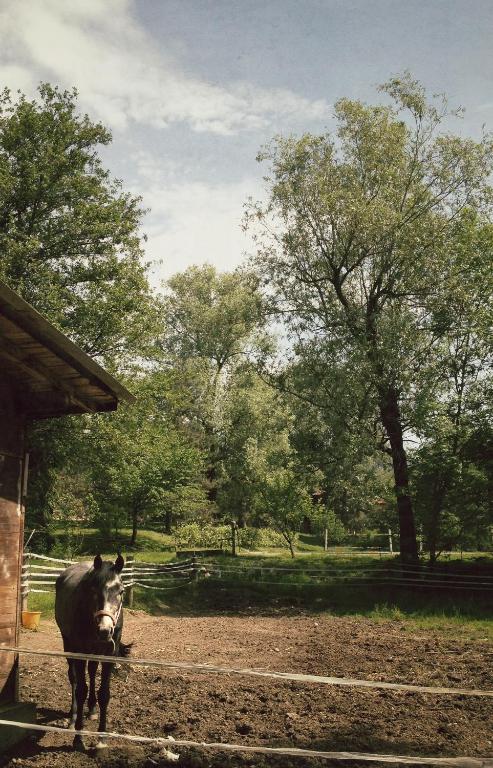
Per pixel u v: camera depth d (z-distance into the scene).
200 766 6.24
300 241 27.75
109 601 6.66
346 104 27.28
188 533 40.50
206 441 49.44
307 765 6.22
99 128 30.06
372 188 27.58
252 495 44.78
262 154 27.98
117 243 30.47
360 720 7.62
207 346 53.16
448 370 26.41
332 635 15.31
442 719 7.65
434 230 26.39
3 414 6.95
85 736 7.11
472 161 26.78
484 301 26.50
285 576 26.39
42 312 25.67
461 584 22.75
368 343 25.12
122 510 38.53
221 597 23.06
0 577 6.71
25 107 28.64
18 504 7.06
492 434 23.14
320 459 26.53
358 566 28.23
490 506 23.52
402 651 12.67
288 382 28.41
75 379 7.03
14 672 6.85
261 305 28.77
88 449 28.73
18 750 6.55
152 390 30.36
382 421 27.42
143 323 29.72
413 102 26.97
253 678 10.03
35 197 28.14
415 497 25.28
